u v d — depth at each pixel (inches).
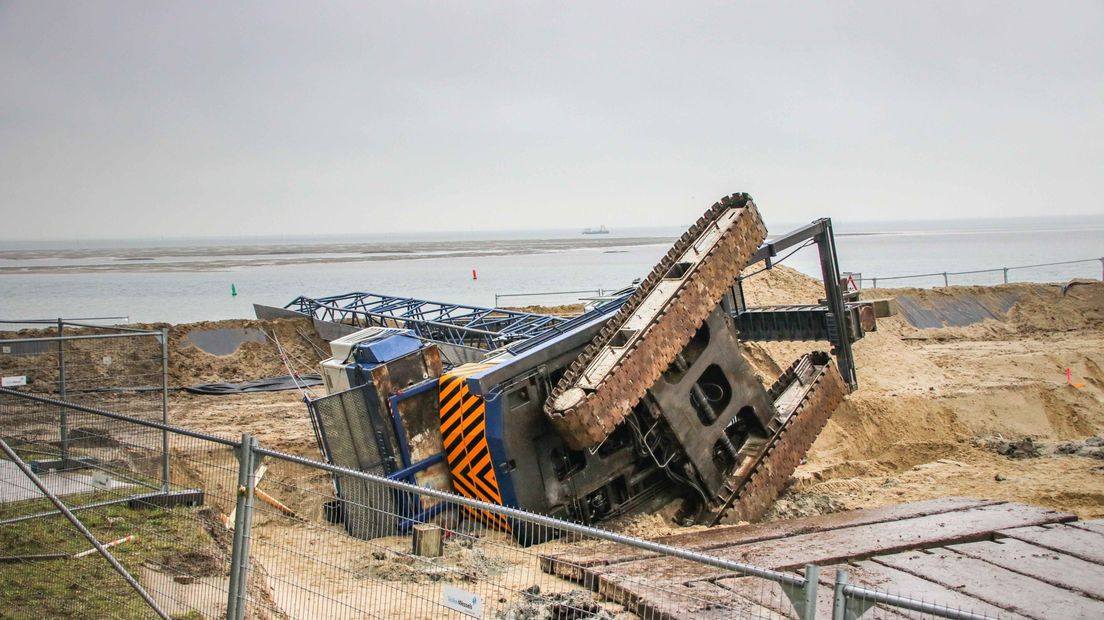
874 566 411.2
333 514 471.2
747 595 354.6
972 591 375.2
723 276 547.2
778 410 606.2
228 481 481.7
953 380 935.7
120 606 305.3
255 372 926.4
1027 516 495.8
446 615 323.0
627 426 530.3
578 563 396.5
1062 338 1195.3
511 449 477.4
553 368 500.1
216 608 305.4
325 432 481.4
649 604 337.4
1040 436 858.1
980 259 3129.9
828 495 598.2
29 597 309.9
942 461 711.7
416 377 514.6
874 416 823.7
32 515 365.4
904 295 1253.7
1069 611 352.8
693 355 558.9
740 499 545.3
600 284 2298.2
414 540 406.3
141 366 803.4
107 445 426.3
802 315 681.6
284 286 2331.4
